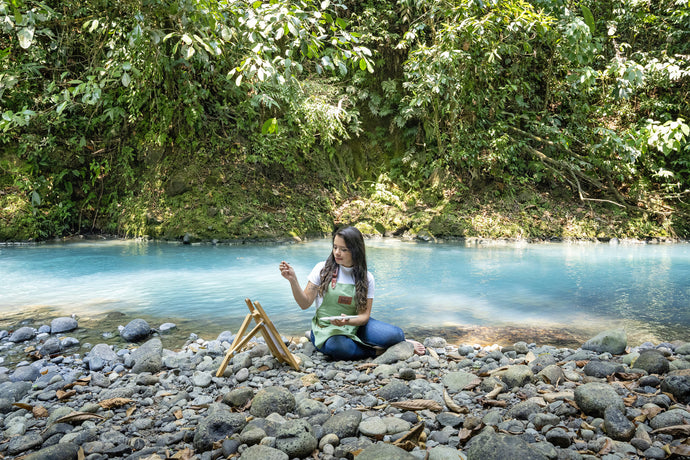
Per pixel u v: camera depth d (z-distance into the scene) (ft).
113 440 6.33
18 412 7.32
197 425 6.66
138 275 18.85
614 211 34.37
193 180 30.04
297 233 30.50
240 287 16.89
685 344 10.07
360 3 37.32
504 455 5.34
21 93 28.37
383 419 6.71
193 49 11.58
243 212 29.91
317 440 6.16
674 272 20.51
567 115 38.17
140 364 9.20
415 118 38.55
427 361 9.57
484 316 13.53
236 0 11.22
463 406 7.31
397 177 37.78
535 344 10.96
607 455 5.77
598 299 15.56
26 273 19.03
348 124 38.32
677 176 36.14
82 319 12.96
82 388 8.22
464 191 35.40
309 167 35.91
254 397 7.29
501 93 36.14
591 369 8.71
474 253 25.76
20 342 11.18
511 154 35.01
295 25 10.27
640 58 37.42
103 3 18.71
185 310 13.97
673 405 7.02
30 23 10.56
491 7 27.37
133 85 27.86
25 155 29.04
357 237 10.15
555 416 6.66
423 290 16.78
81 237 29.63
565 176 36.22
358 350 10.03
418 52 30.09
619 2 37.68
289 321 12.91
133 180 30.81
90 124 30.71
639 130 35.78
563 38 30.27
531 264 22.35
